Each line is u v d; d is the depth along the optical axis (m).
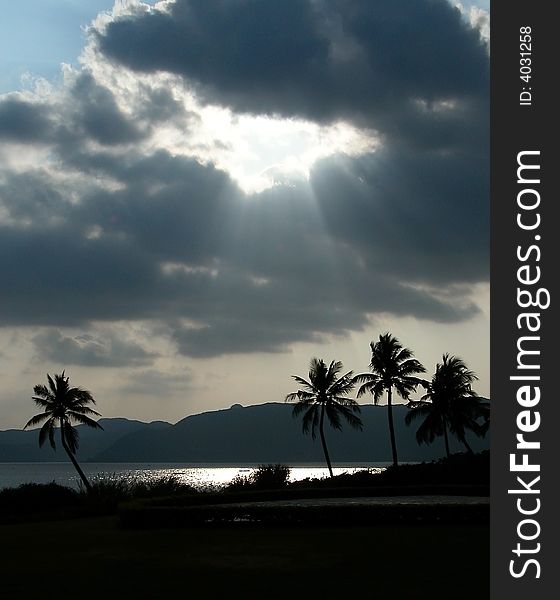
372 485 53.59
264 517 33.19
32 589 20.03
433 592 18.33
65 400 74.38
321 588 19.08
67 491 48.22
